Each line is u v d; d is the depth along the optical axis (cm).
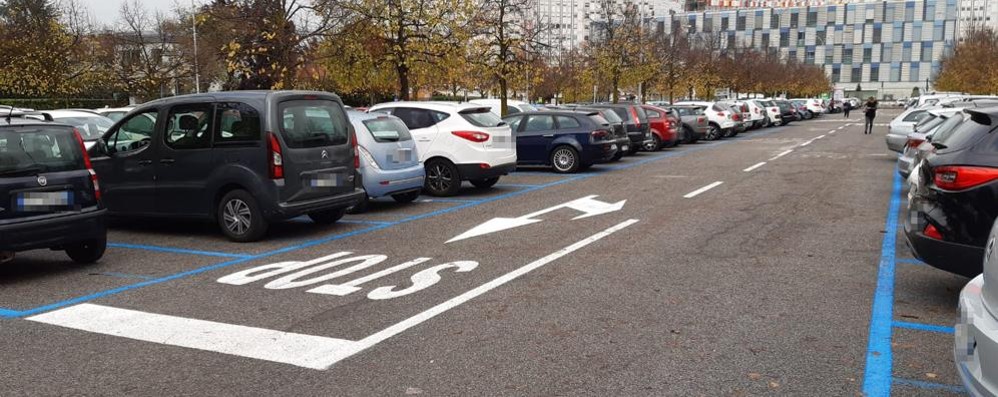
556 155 1675
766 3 14462
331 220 989
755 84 6831
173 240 880
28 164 674
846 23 11131
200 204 873
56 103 3762
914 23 10744
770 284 629
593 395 397
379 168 1065
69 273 710
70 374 438
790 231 884
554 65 5431
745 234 866
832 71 11319
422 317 542
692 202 1149
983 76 4794
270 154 827
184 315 557
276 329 518
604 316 540
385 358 457
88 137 1330
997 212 507
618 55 3941
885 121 5069
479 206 1142
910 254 748
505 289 620
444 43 2303
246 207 847
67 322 544
